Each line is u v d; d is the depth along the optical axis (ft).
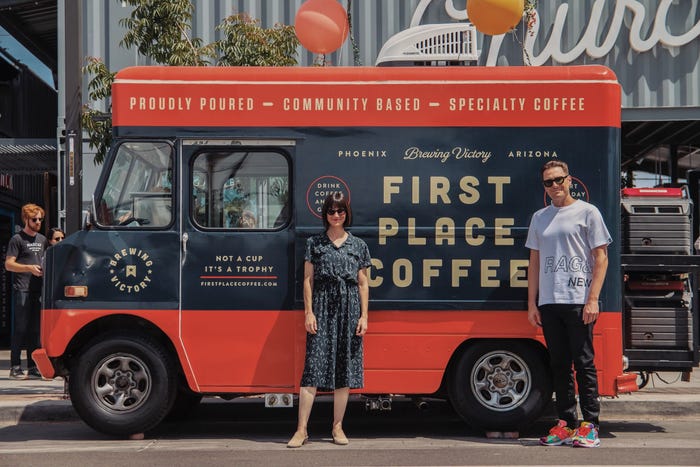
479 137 24.84
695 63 46.78
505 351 24.76
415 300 24.62
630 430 26.91
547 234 23.31
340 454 22.52
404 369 24.57
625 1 46.55
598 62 46.93
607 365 24.47
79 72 31.22
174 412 29.48
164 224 24.95
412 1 46.80
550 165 23.16
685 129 53.88
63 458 22.24
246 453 22.79
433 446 23.72
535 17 43.37
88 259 24.84
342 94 24.91
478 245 24.70
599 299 24.52
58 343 24.68
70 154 31.04
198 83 25.00
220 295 24.73
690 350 25.95
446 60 26.96
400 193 24.77
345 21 28.89
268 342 24.66
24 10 50.01
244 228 24.88
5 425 28.60
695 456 22.06
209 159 24.99
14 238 36.37
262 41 35.06
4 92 54.75
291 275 24.72
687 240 26.27
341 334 23.32
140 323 25.21
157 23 33.76
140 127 24.98
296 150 24.84
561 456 22.06
